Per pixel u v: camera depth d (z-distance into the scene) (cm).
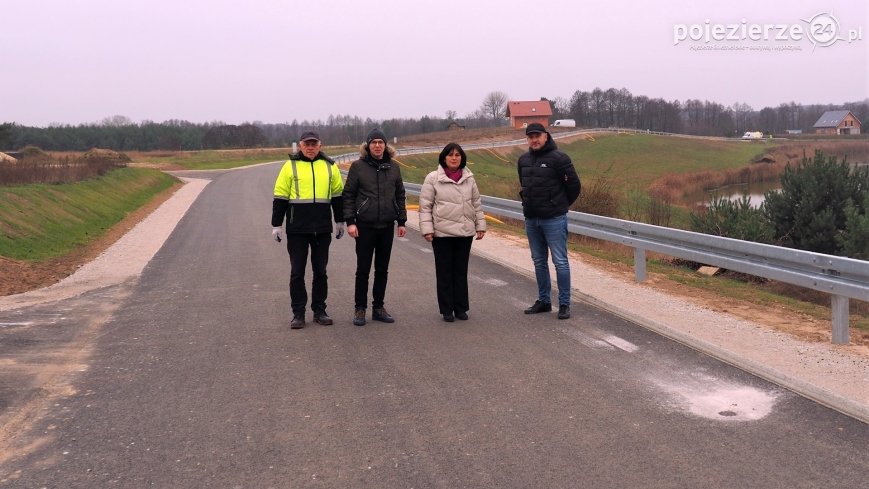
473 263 1106
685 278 1012
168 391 519
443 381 530
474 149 6875
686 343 632
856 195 1722
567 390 507
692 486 361
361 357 597
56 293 911
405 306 798
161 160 6369
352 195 695
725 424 442
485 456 399
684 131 13112
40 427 454
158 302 842
